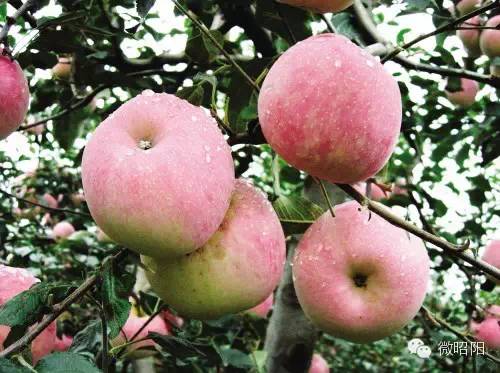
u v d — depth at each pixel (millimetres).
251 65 478
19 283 483
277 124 385
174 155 373
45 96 790
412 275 473
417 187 781
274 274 440
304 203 517
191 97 449
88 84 649
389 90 391
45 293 405
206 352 580
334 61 379
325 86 374
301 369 681
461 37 891
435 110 892
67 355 366
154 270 429
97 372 363
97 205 376
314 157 384
